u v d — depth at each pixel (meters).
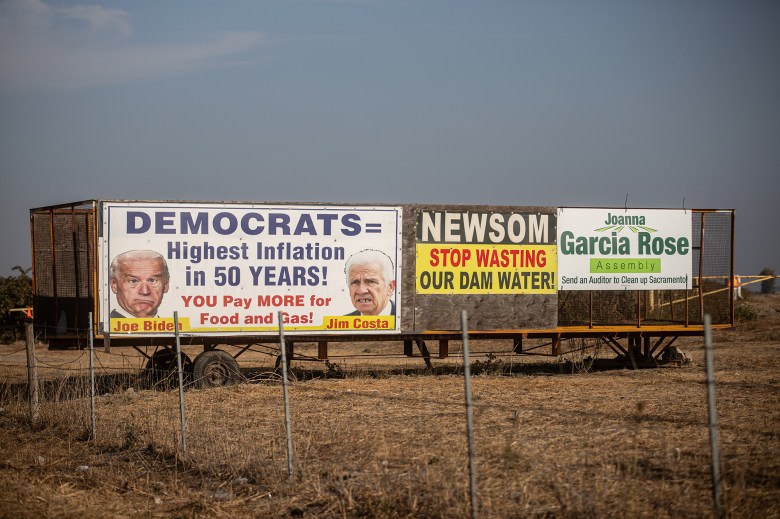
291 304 17.12
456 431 11.52
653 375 18.28
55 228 17.17
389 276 17.50
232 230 16.91
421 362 23.69
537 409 13.27
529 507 7.79
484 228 17.92
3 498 9.40
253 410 14.14
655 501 7.69
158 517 8.77
